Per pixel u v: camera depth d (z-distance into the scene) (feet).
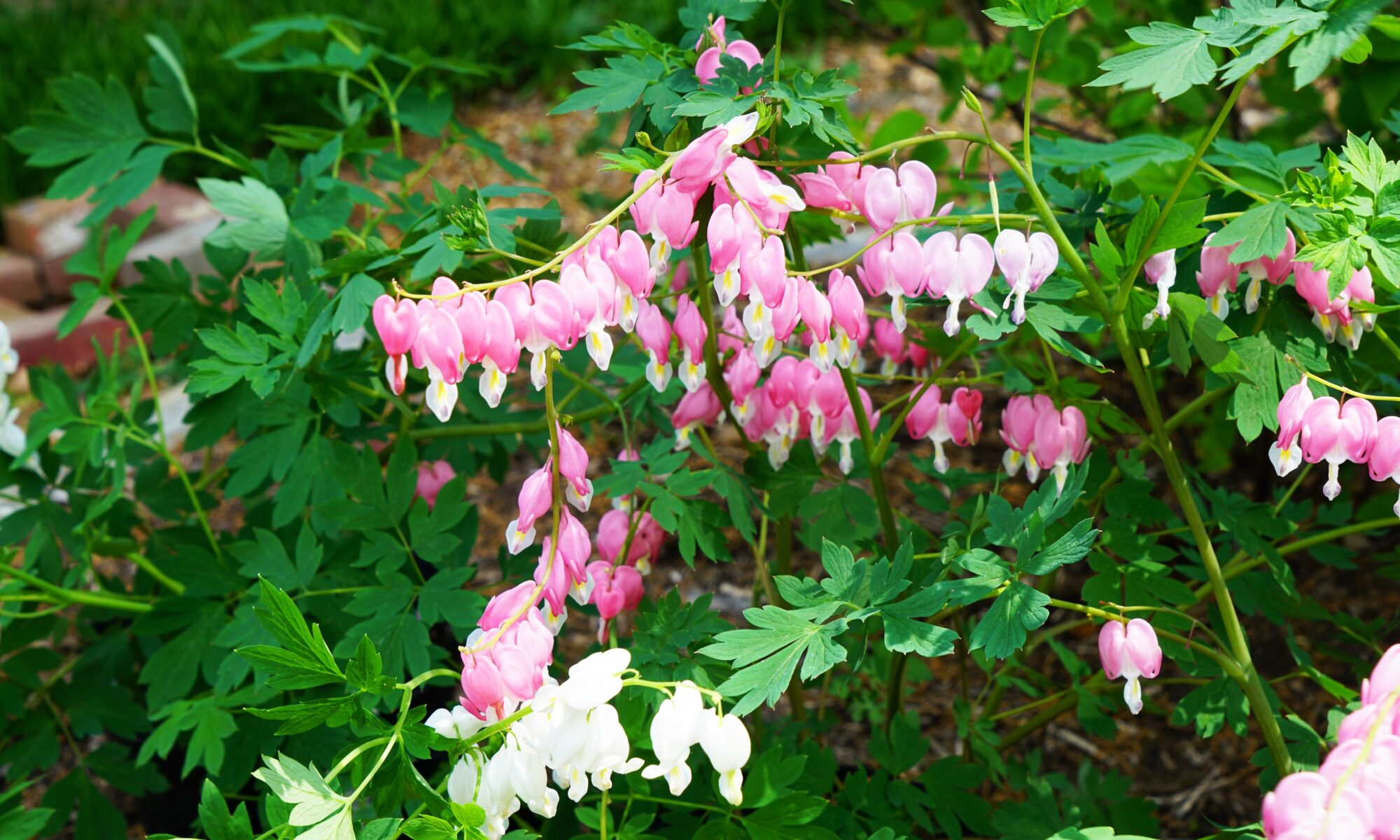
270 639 3.50
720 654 2.92
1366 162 2.99
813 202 3.10
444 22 10.57
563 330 2.84
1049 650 4.63
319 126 9.68
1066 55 4.63
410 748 2.88
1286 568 3.39
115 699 3.98
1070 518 3.43
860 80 9.71
